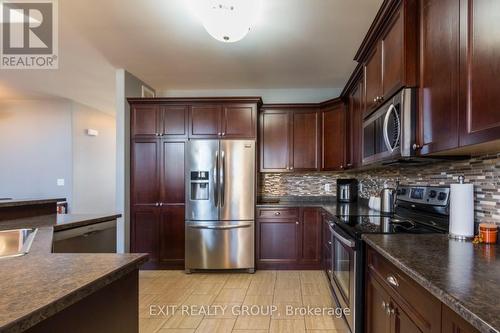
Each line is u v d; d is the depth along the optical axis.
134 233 3.86
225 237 3.69
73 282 0.90
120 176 3.75
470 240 1.52
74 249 2.08
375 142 2.22
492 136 1.05
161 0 2.20
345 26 2.58
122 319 1.16
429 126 1.51
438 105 1.42
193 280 3.45
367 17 2.43
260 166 4.11
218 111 3.87
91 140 5.72
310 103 4.07
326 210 3.16
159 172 3.87
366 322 1.72
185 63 3.45
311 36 2.77
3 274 0.98
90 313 0.97
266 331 2.30
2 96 4.98
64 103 5.21
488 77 1.07
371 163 2.31
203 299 2.91
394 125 1.78
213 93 4.51
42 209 2.45
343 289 2.11
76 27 2.62
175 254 3.83
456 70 1.27
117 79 3.72
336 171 4.17
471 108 1.17
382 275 1.45
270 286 3.24
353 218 2.39
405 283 1.16
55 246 1.90
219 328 2.35
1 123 5.27
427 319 0.98
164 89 4.48
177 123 3.88
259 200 4.25
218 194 3.69
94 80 4.13
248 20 2.11
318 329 2.33
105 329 1.05
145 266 3.83
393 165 2.45
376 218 2.40
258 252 3.83
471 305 0.75
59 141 5.21
